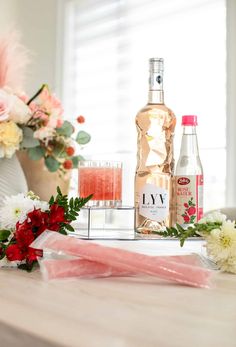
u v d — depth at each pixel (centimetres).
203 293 54
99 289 56
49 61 315
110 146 293
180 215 94
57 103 133
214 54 249
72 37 319
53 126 131
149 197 92
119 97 291
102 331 38
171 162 100
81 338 36
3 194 112
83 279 62
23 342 38
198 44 256
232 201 238
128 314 44
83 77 312
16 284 58
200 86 254
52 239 66
